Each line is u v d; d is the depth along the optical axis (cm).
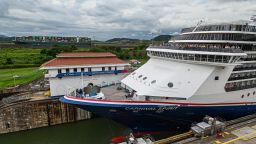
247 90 2889
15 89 4381
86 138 3331
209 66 2573
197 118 2717
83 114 3862
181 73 2631
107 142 3166
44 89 4291
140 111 2491
